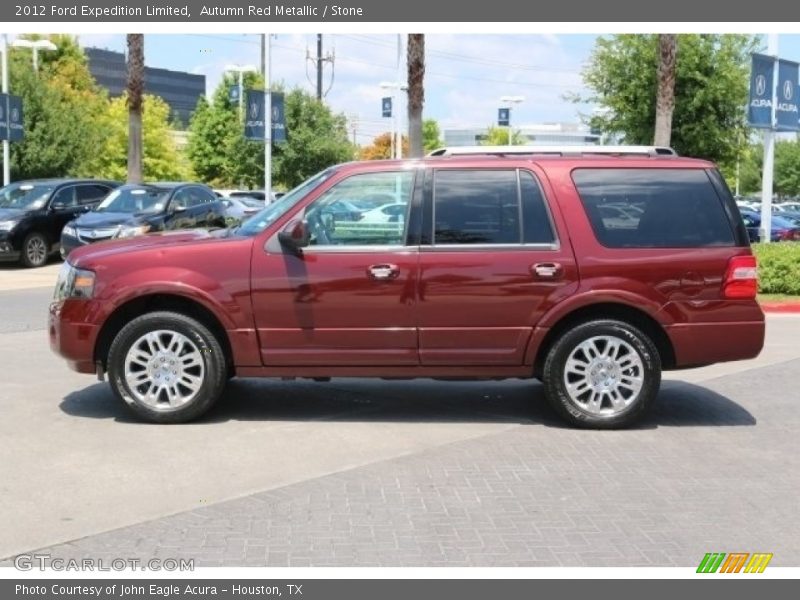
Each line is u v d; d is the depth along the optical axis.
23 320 12.88
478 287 7.16
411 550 4.92
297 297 7.16
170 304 7.44
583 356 7.29
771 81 17.55
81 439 6.91
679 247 7.23
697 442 7.04
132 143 27.02
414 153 21.06
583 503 5.64
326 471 6.22
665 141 19.16
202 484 5.93
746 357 7.28
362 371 7.27
